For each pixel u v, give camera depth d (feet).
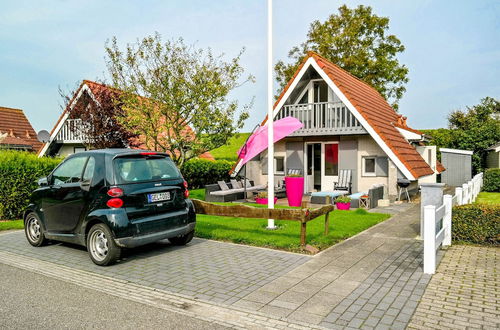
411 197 56.59
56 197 23.67
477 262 21.13
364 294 16.39
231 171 61.52
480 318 13.92
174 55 41.55
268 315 14.35
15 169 36.91
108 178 21.09
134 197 21.11
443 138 99.40
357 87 63.72
